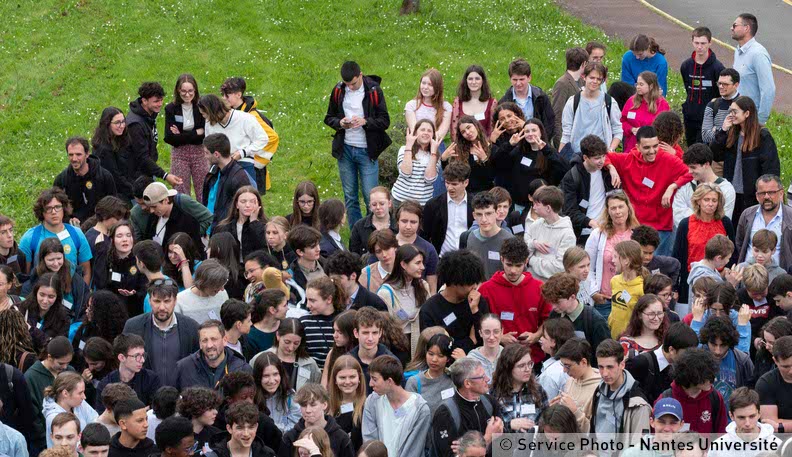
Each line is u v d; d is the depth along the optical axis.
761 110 23.16
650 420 12.92
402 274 16.14
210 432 13.23
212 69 29.19
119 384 13.38
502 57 30.39
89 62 29.56
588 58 22.70
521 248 15.36
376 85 22.02
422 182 20.34
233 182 19.58
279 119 27.12
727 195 19.08
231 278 17.19
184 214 18.62
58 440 12.81
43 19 31.48
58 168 25.39
